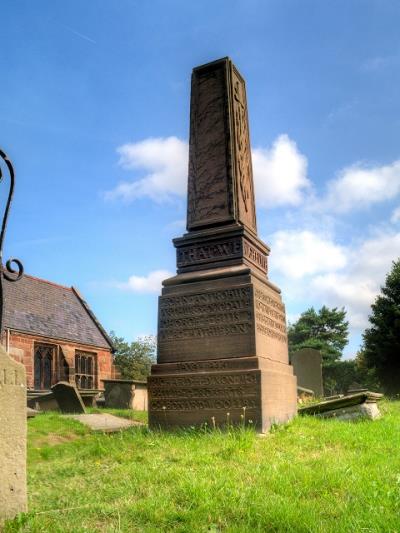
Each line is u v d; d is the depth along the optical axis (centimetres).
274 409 870
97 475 613
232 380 852
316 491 488
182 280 959
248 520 418
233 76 1068
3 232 493
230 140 1018
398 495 458
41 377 2781
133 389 2142
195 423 861
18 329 2648
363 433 770
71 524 422
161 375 909
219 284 923
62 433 1067
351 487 488
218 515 435
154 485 532
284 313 1038
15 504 432
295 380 1000
